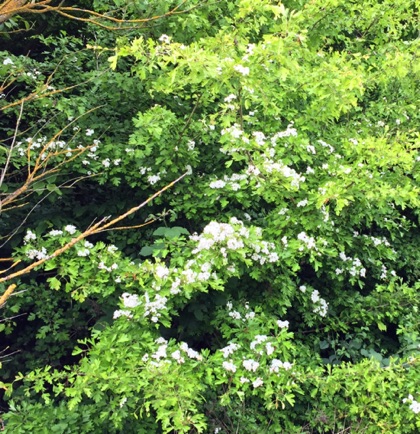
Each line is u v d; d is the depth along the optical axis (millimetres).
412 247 4363
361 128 3912
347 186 2912
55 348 3412
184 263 2662
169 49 2525
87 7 4551
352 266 3395
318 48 3834
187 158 3064
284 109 3350
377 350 3725
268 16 3580
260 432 2664
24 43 4715
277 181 2785
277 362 2570
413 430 2723
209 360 2562
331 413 2771
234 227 2635
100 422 2424
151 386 2234
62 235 2705
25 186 1746
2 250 3553
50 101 3105
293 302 3453
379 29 4355
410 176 3885
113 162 3123
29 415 2371
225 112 2943
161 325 3100
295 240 2887
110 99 3357
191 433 2611
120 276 2613
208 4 3062
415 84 4223
